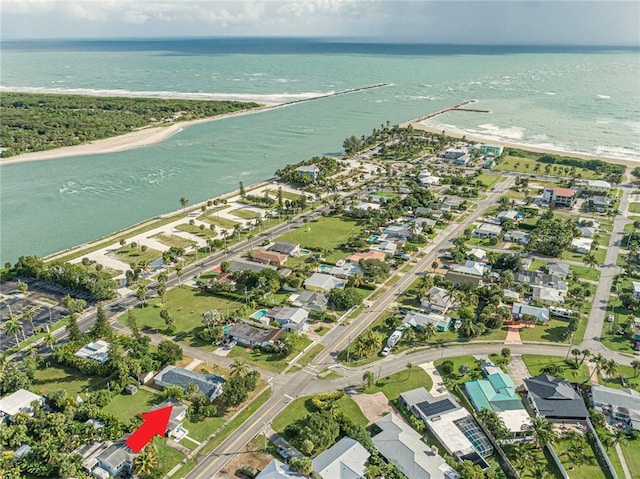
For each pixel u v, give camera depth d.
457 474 117.94
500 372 155.88
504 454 125.62
